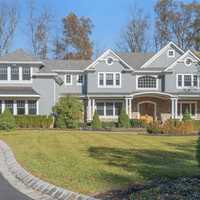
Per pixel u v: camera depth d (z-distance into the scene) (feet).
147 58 167.02
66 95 148.87
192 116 158.51
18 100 146.20
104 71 156.56
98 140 85.46
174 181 35.88
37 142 81.46
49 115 142.61
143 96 155.53
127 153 62.18
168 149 68.13
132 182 37.93
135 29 237.04
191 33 225.76
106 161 52.95
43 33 234.99
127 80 157.17
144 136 99.14
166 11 237.04
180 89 157.38
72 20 243.81
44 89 148.66
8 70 148.05
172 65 157.07
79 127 136.56
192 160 53.47
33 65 148.56
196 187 32.60
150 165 48.80
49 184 38.45
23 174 45.62
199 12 226.79
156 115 158.51
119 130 128.36
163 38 238.89
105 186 36.50
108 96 152.66
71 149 68.49
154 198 29.89
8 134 103.14
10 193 37.35
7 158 60.18
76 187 36.52
